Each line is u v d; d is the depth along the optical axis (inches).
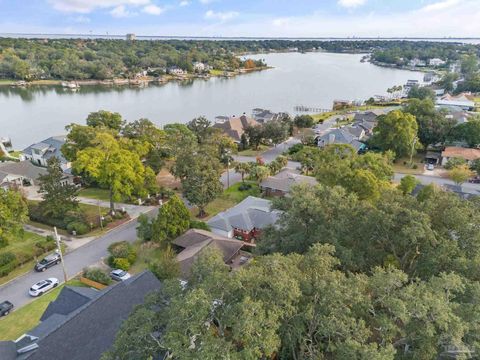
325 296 723.4
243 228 1883.6
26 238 1855.3
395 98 6171.3
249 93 6879.9
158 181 2746.1
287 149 3528.5
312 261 837.8
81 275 1561.3
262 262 816.3
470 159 2886.3
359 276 816.3
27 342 995.9
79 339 943.7
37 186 2591.0
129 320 745.6
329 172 1921.8
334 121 4618.6
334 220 1155.9
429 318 727.1
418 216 1003.3
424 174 2829.7
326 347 749.9
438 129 3235.7
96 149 2052.2
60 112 5118.1
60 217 2023.9
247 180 2731.3
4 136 3996.1
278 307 686.5
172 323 642.2
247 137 3612.2
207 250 916.0
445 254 941.2
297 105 5959.6
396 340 862.5
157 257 1713.8
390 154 2795.3
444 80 6820.9
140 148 2460.6
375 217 1066.1
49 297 1424.7
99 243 1839.3
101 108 5418.3
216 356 593.3
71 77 7450.8
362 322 709.3
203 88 7416.3
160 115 5113.2
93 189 2561.5
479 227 990.4
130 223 2060.8
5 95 6225.4
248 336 619.2
